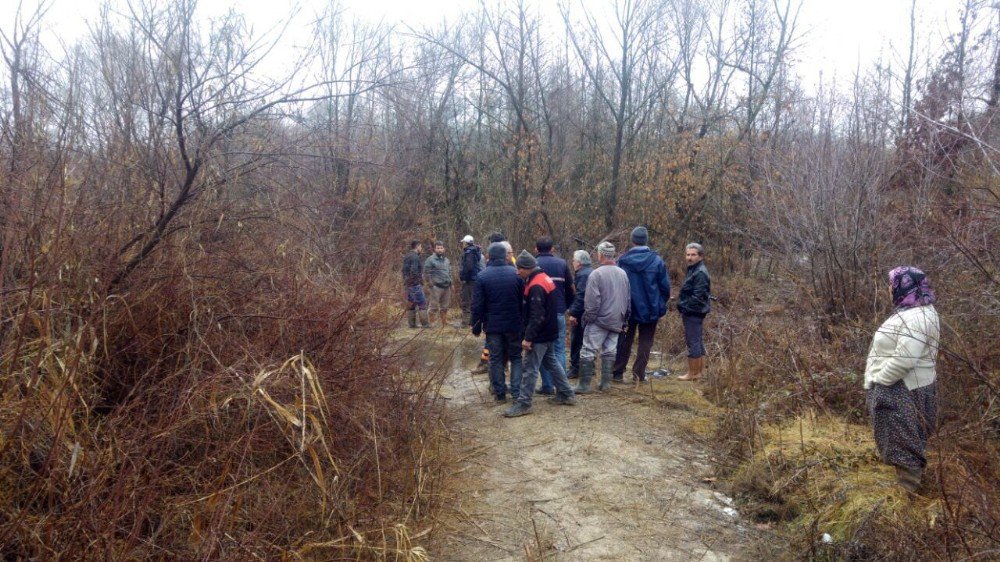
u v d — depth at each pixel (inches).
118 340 165.0
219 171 191.0
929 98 305.6
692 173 617.3
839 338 288.7
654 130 728.3
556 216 665.0
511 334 281.9
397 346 258.2
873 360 181.0
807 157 353.7
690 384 309.6
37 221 150.9
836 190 336.5
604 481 206.5
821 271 331.9
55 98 173.6
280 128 202.5
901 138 324.2
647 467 217.2
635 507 189.8
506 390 287.6
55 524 116.2
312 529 148.1
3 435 122.9
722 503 193.2
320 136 209.5
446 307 495.5
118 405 149.0
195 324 163.9
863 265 315.6
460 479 204.5
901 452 173.5
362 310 207.9
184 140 178.7
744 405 243.9
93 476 123.8
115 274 167.9
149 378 160.7
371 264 221.0
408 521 169.6
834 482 185.0
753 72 647.1
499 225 705.0
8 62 164.1
